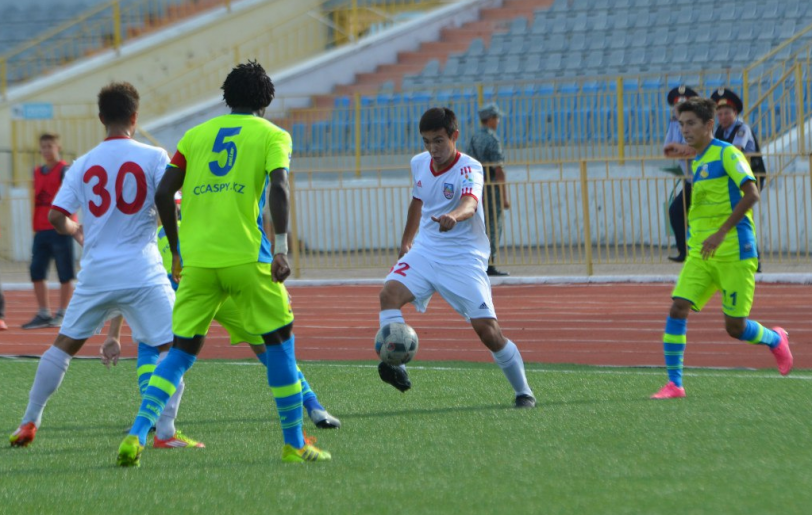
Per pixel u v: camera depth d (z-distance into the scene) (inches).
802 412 758.5
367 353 1179.3
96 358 1145.4
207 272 616.1
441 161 799.1
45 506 541.3
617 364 1046.4
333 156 2630.4
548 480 572.1
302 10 3189.0
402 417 781.9
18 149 2647.6
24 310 1731.1
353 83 2945.4
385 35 3051.2
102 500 551.5
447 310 1544.0
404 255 829.2
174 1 3265.3
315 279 2012.8
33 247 1459.2
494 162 1921.8
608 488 551.5
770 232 1840.6
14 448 695.7
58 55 3324.3
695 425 719.7
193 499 549.3
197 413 820.6
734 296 840.9
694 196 845.8
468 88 2711.6
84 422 792.9
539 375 971.3
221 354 1170.0
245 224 615.8
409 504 527.8
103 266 685.3
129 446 622.5
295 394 633.6
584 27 2915.8
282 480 586.9
